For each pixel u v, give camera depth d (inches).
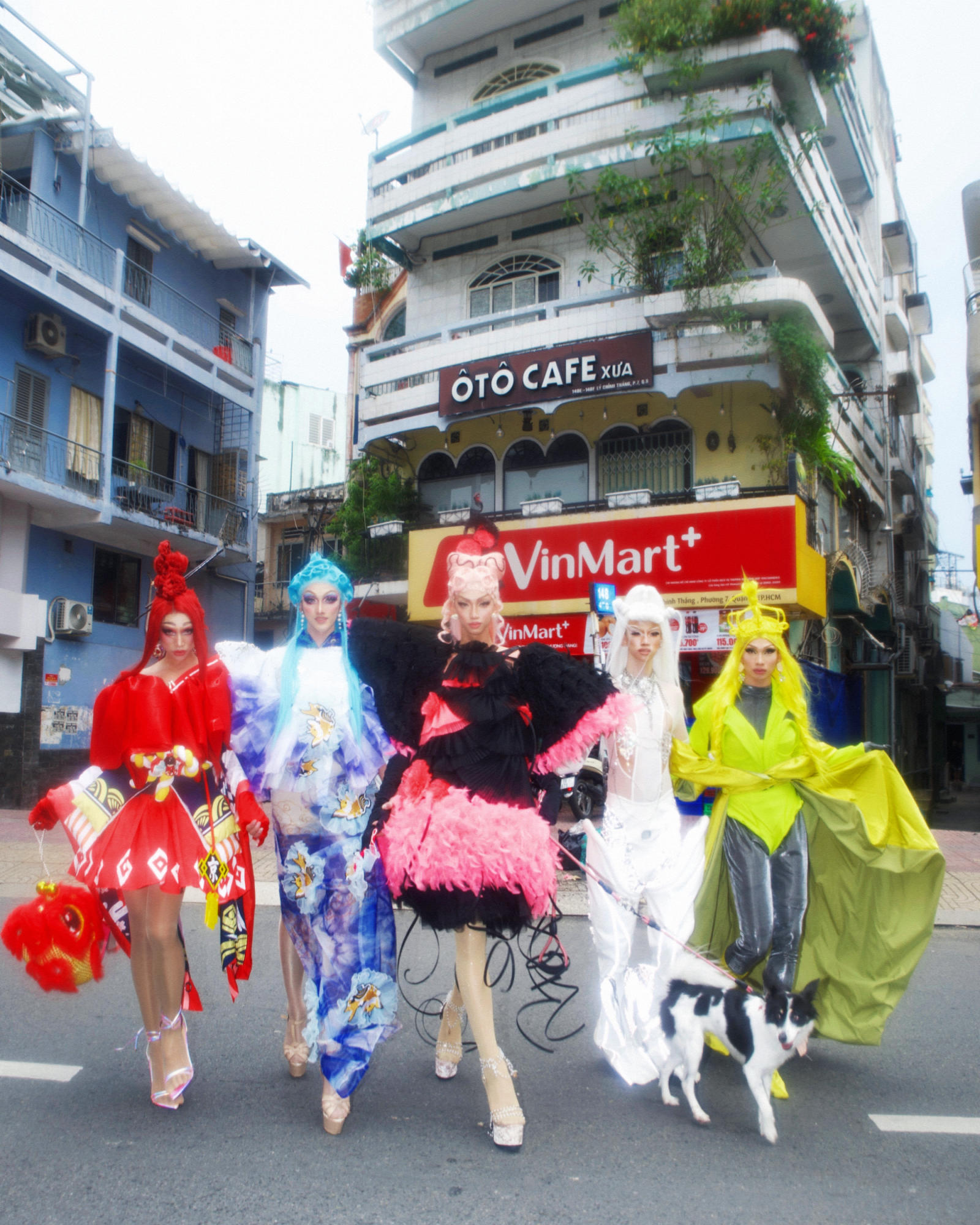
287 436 1114.1
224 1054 150.1
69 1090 133.4
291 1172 108.4
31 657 593.3
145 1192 103.0
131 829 125.0
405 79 671.8
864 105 805.9
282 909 132.4
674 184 542.3
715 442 551.5
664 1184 107.0
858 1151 116.6
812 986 121.0
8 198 598.9
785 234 595.2
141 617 690.2
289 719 127.1
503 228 620.7
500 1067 118.1
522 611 534.0
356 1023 121.9
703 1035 126.0
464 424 629.9
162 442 715.4
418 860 117.1
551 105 560.4
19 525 590.6
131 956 127.9
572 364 538.0
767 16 490.0
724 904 160.1
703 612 489.4
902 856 146.3
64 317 619.5
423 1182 106.5
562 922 269.7
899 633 839.7
